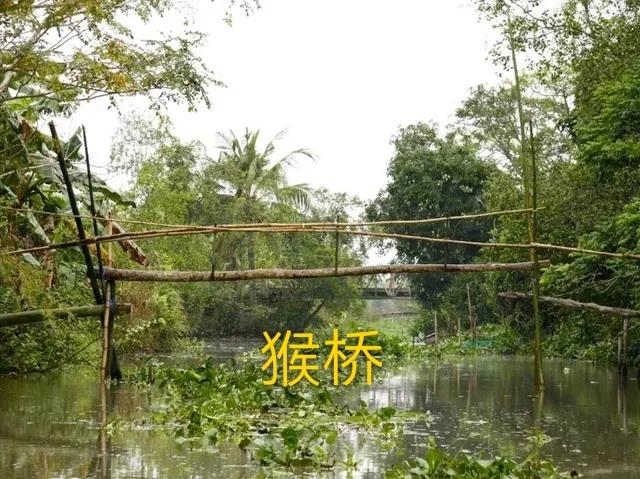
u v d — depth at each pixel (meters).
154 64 13.16
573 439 9.73
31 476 7.14
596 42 21.12
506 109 40.47
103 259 17.09
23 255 15.24
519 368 21.78
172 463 7.86
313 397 12.21
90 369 18.39
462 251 39.47
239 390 12.76
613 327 22.06
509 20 20.89
